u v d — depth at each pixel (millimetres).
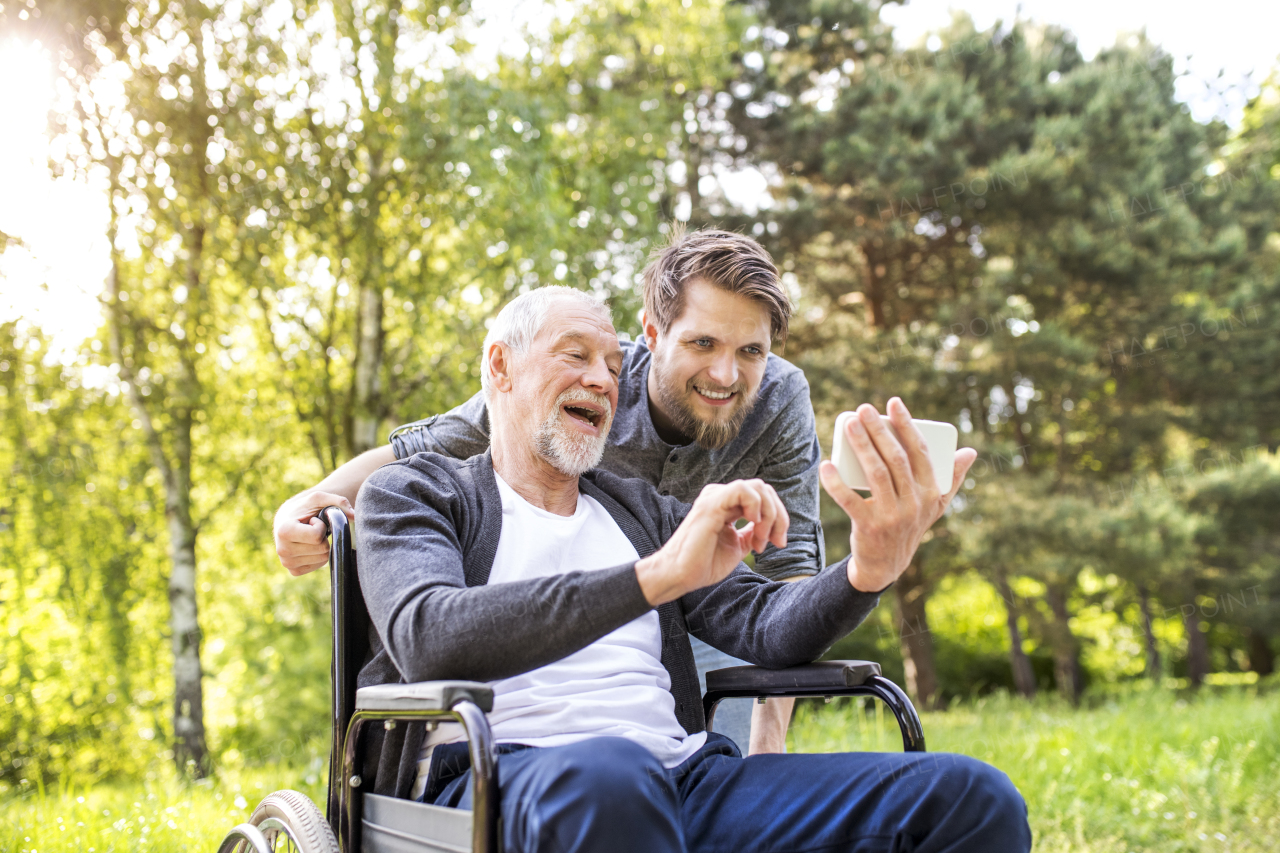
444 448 1738
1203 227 13906
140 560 7711
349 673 1314
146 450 7543
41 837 2646
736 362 1674
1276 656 20078
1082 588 15312
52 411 7055
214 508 7656
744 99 11992
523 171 7055
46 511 7031
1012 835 1076
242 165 6867
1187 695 10203
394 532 1222
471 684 984
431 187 6973
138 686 8008
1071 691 13734
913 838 1098
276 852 1285
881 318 12273
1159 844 2885
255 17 6871
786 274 11688
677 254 1705
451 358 7121
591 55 8445
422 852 1081
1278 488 12789
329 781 1289
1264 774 3719
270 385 7750
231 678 9945
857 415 1128
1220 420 13633
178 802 3070
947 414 10797
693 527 1032
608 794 930
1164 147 13352
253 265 6863
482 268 6906
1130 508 11102
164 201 6773
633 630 1358
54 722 7539
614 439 1812
